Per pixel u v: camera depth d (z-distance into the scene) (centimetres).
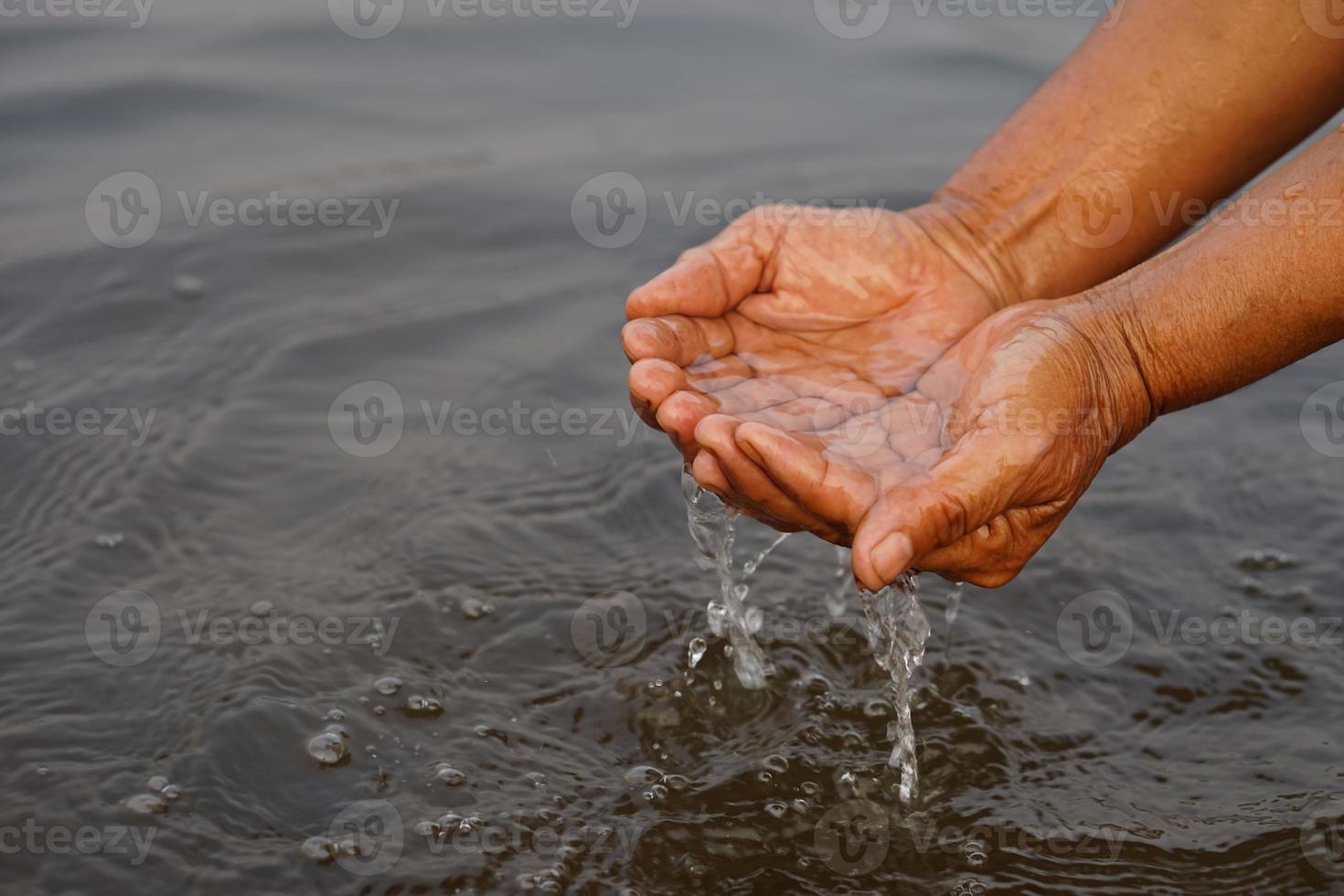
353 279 269
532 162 316
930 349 175
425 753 163
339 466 215
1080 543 203
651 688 175
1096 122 178
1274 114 171
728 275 174
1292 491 212
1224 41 169
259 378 237
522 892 144
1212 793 159
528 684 175
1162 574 196
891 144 324
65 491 205
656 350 160
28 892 140
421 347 249
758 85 358
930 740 167
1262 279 143
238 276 267
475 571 194
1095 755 165
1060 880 147
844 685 176
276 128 329
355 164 313
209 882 143
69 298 255
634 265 275
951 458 138
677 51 378
